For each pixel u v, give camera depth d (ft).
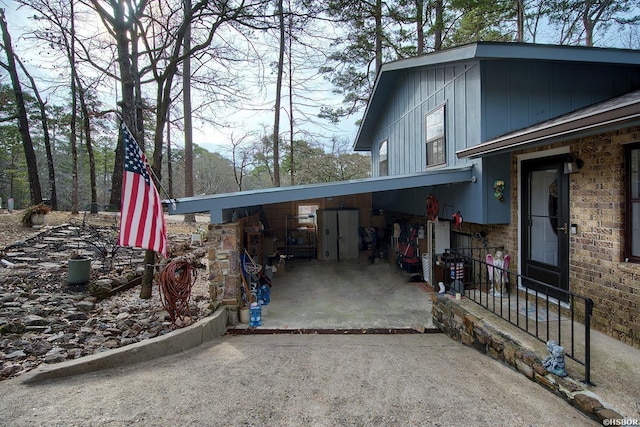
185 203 17.48
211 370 11.91
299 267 33.27
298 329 17.46
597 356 10.95
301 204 40.09
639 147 11.94
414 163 27.81
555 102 18.30
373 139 44.16
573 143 14.33
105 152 100.27
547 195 16.16
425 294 23.30
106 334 13.84
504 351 12.10
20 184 102.22
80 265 19.69
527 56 17.02
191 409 9.00
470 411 8.83
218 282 18.29
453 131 21.06
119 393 9.83
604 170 12.99
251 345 15.17
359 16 40.27
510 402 9.30
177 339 14.07
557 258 15.43
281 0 26.02
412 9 45.62
